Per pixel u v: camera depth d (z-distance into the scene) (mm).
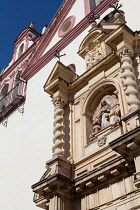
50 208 10344
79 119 12766
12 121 19453
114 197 9516
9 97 22469
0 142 19094
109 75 12367
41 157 14781
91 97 12742
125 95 10984
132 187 9219
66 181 10562
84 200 10398
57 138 11930
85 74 13227
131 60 11305
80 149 11898
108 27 12336
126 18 14586
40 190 10875
